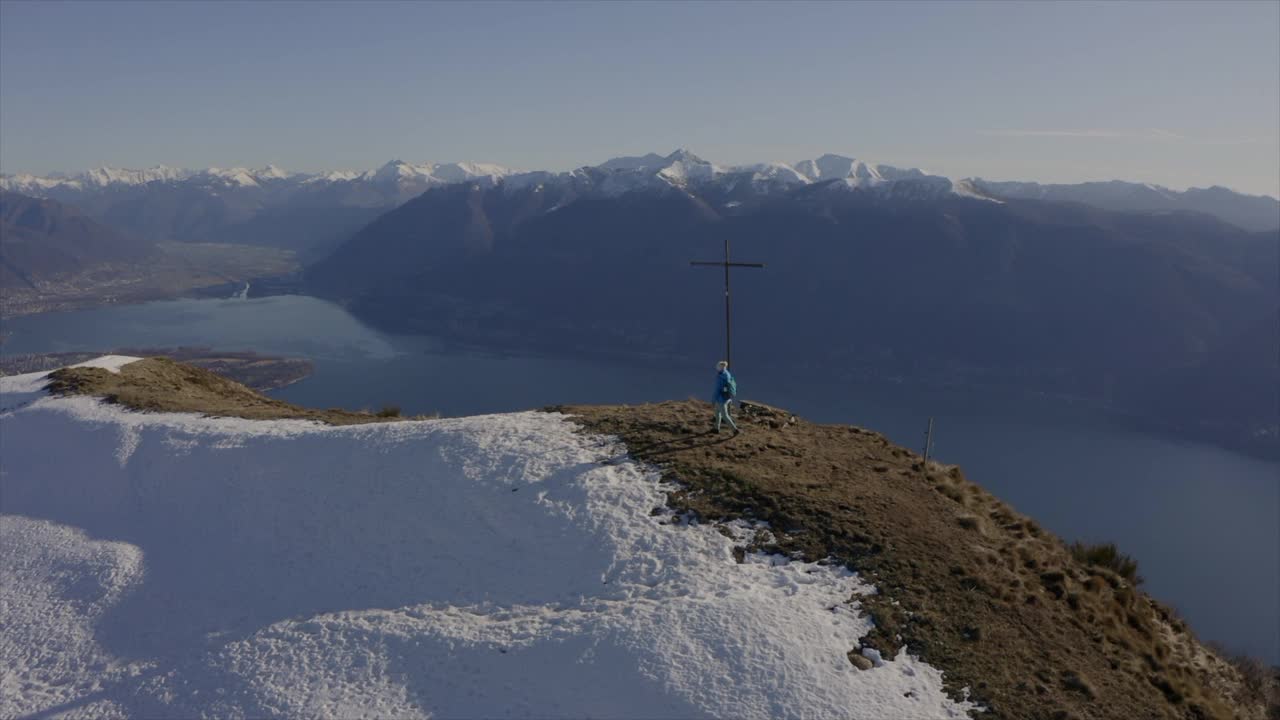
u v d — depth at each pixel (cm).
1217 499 18762
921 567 2019
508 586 2116
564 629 1875
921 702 1597
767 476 2472
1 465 3575
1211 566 14975
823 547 2100
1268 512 17750
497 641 1886
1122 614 2144
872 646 1748
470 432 2955
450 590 2147
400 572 2270
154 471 3225
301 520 2644
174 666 2067
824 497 2347
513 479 2556
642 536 2183
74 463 3450
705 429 2912
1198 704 1769
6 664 2216
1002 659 1736
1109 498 18675
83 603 2484
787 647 1722
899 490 2462
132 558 2692
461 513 2447
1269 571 14675
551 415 3173
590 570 2097
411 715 1717
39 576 2684
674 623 1816
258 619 2217
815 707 1577
